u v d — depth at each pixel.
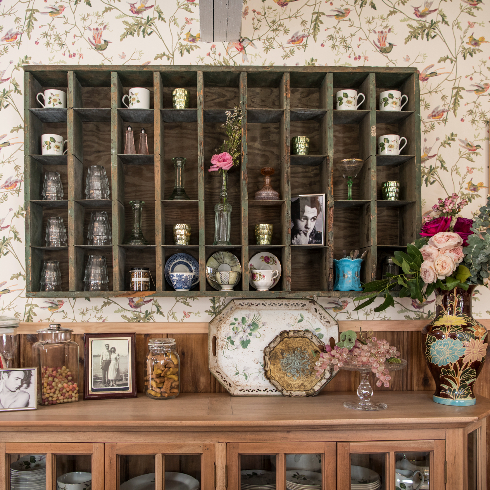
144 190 2.04
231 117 1.92
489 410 1.67
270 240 1.92
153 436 1.55
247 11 2.11
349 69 1.92
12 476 1.54
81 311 2.01
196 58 2.08
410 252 1.78
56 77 1.95
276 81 2.01
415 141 1.93
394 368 1.71
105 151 2.05
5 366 1.81
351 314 2.06
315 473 1.57
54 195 1.91
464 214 2.12
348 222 2.08
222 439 1.56
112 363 1.87
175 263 1.97
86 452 1.54
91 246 1.84
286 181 1.88
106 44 2.07
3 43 2.05
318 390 1.88
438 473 1.59
